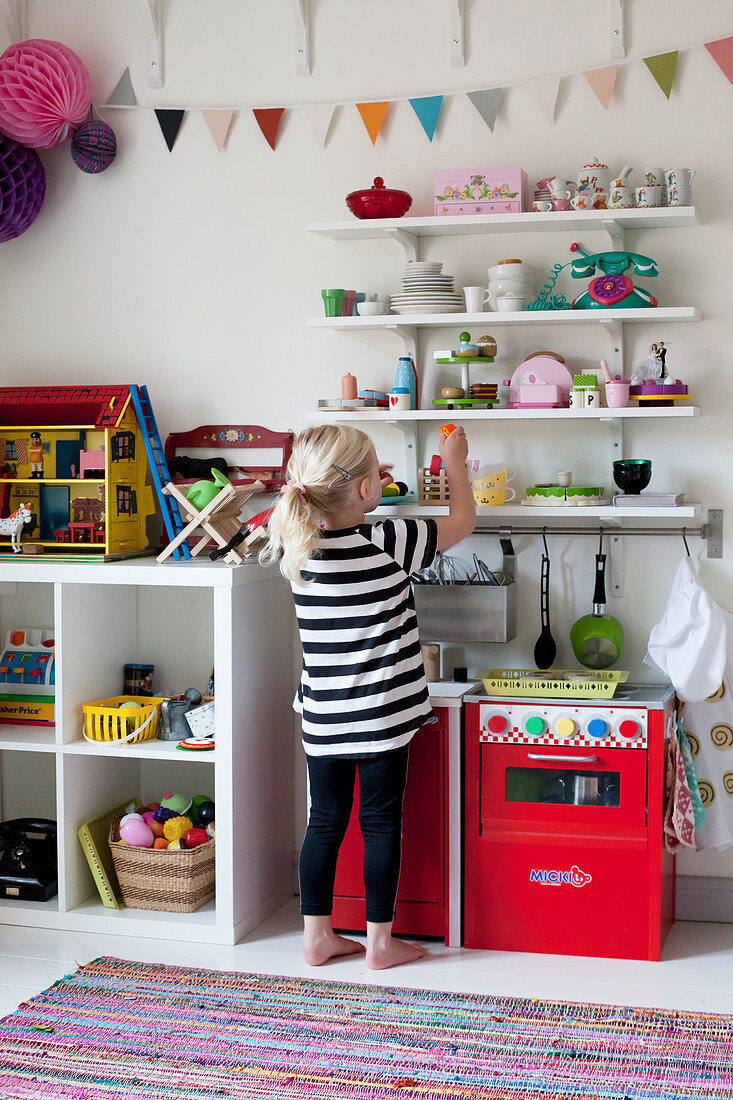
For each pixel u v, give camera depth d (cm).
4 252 307
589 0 267
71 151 295
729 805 266
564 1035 211
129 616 300
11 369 308
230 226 294
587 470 274
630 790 245
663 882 250
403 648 237
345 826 247
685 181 252
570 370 274
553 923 250
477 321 259
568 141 271
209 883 273
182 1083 195
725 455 266
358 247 286
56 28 300
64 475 288
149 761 304
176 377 300
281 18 288
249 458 296
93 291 304
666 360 268
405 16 279
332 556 234
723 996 227
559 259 273
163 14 294
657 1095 190
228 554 266
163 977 237
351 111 284
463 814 253
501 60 274
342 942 249
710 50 260
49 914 269
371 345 287
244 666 262
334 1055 204
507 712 250
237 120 292
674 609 259
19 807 309
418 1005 223
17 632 304
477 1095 191
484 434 280
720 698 265
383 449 288
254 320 294
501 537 278
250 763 267
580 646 270
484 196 263
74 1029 214
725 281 264
